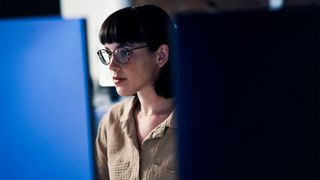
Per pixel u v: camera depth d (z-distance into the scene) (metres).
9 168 0.63
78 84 0.59
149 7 1.13
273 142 0.50
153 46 1.10
